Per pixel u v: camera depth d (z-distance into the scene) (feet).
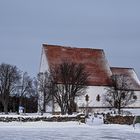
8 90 394.32
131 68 396.98
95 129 209.87
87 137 164.55
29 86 405.39
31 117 242.78
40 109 330.54
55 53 358.43
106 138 161.48
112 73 383.24
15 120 239.50
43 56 362.74
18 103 401.70
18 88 405.18
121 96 356.18
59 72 321.11
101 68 368.89
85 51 373.40
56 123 240.12
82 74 327.06
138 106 368.89
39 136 167.32
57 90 309.01
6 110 384.68
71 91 306.76
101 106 352.28
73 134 178.09
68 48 368.27
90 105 347.77
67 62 334.24
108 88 358.02
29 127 219.41
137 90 371.76
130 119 252.62
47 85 322.34
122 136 170.30
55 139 155.94
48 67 344.69
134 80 382.01
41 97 337.11
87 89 349.61
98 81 358.02
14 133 180.86
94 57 373.40
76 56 365.61
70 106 301.22
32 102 395.96
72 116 250.98
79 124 241.96
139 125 236.02
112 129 211.00
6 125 229.25
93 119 248.93
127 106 361.71
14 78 408.87
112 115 258.37
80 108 339.98
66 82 307.58
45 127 220.64
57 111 318.65
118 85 361.51
